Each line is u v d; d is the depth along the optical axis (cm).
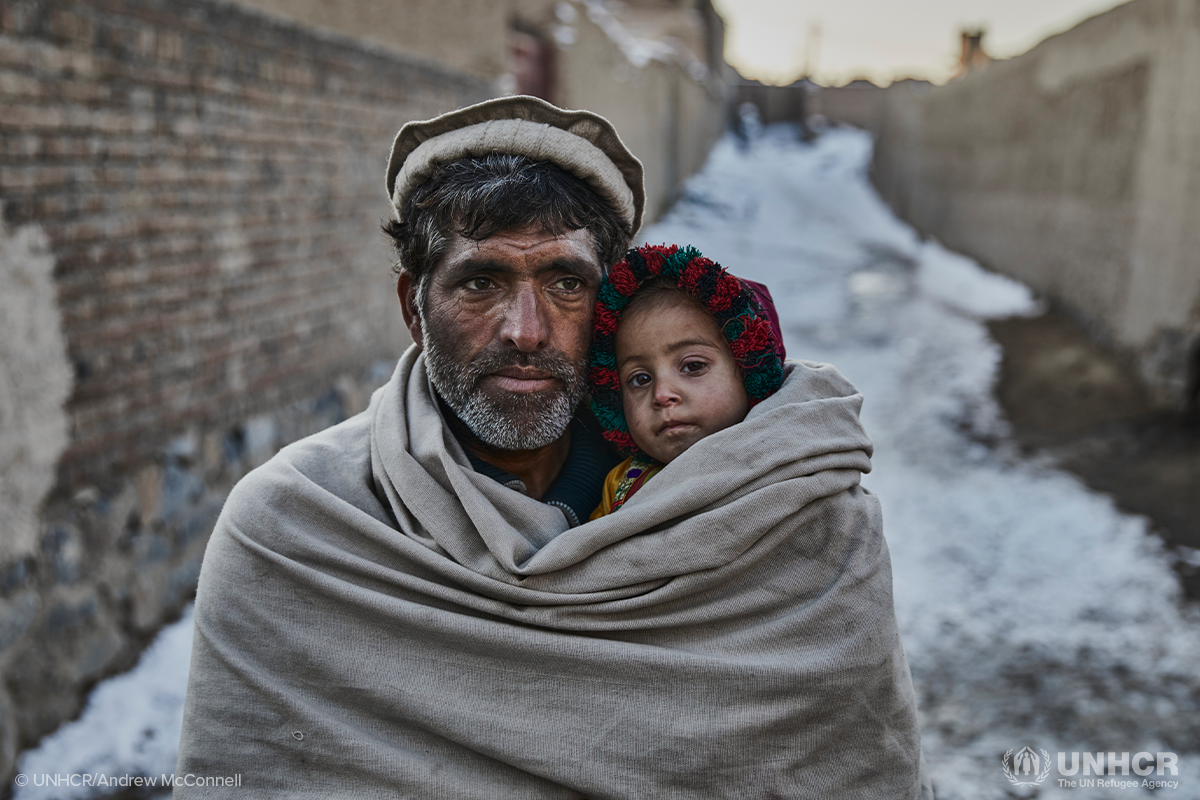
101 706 344
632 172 155
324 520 143
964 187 1652
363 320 601
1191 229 724
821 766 137
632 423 150
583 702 134
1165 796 321
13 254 302
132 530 374
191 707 141
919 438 751
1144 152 839
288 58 482
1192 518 545
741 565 135
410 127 145
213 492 432
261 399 477
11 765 302
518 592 134
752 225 2005
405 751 136
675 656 133
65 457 340
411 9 791
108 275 354
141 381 379
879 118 2875
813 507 138
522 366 137
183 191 399
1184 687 391
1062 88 1124
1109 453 675
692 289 144
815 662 133
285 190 488
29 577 315
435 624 135
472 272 136
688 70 2316
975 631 450
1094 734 363
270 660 139
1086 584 492
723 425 146
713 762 131
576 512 151
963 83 1672
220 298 434
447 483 140
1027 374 889
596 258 144
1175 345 729
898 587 499
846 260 1697
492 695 135
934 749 359
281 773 137
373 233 607
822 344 1078
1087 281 980
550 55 1109
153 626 389
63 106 325
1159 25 812
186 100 399
